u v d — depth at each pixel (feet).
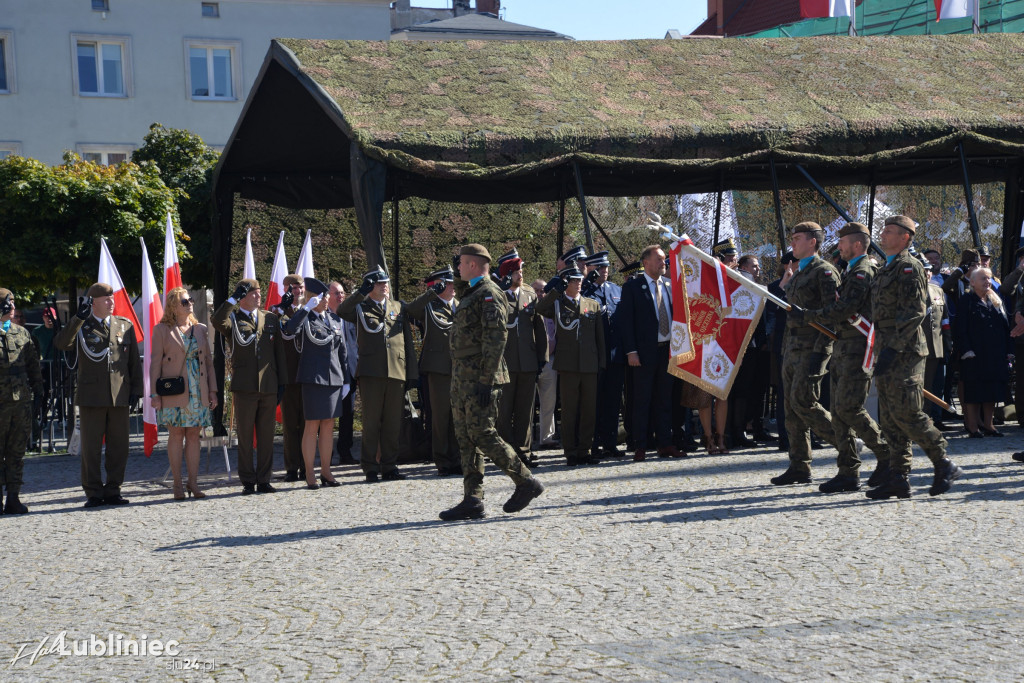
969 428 38.88
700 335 29.22
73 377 46.16
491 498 28.19
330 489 31.73
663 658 14.56
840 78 48.06
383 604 17.99
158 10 104.58
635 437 35.35
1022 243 48.78
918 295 24.56
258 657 15.44
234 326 31.24
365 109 41.65
